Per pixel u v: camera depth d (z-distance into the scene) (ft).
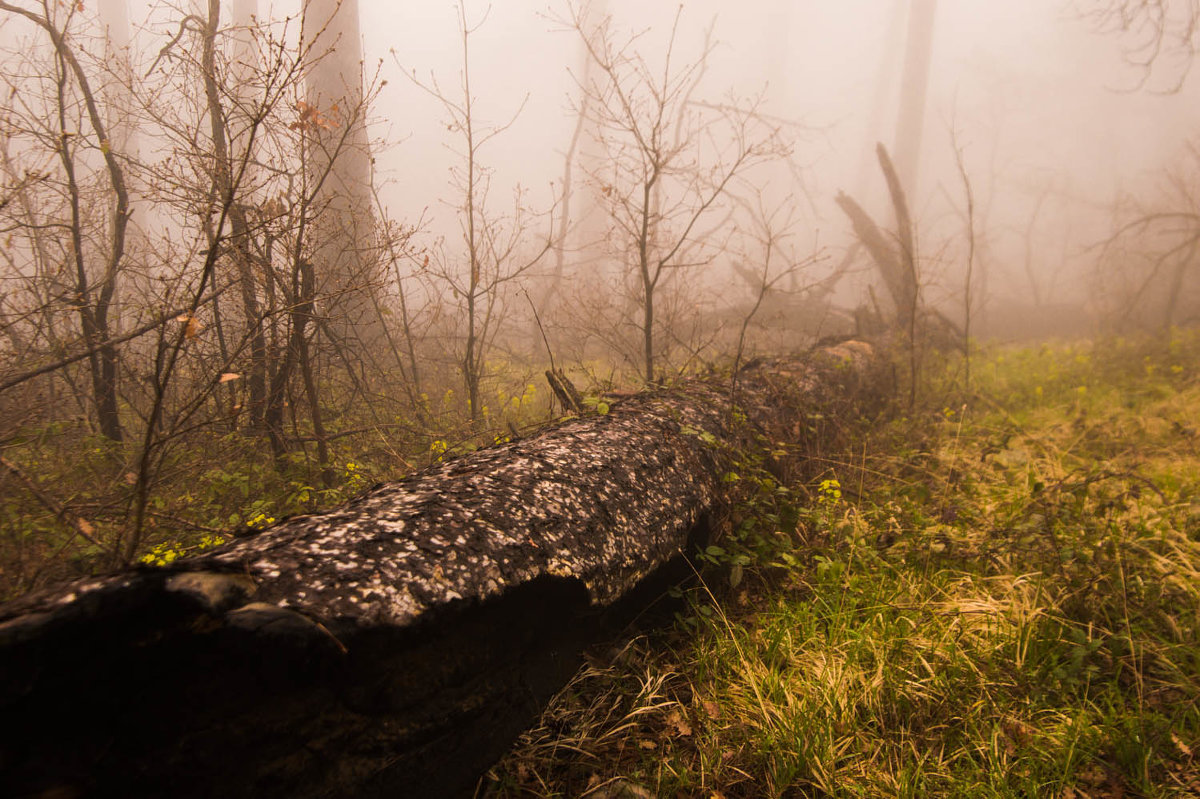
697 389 12.01
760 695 6.76
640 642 7.70
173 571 4.01
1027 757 6.16
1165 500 10.38
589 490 7.16
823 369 16.60
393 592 4.80
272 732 4.40
